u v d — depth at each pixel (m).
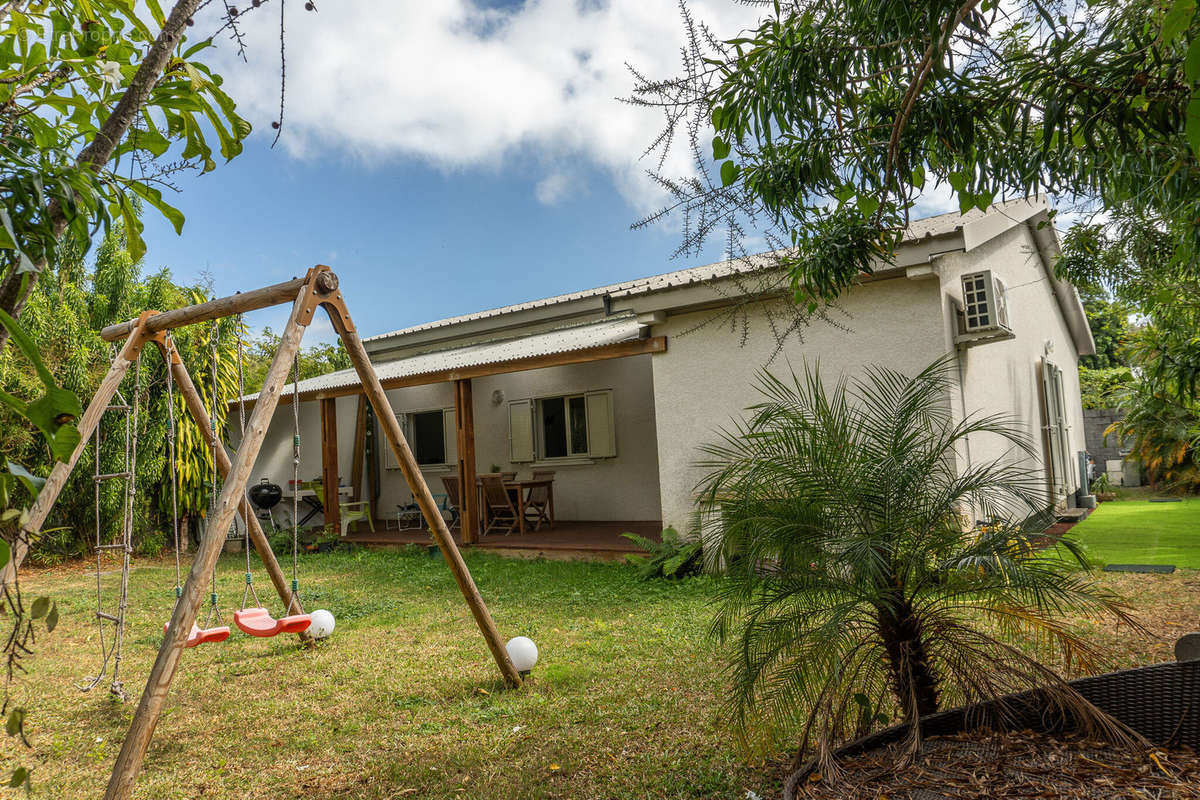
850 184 2.81
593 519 12.52
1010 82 2.38
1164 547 8.20
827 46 2.44
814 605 2.98
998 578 2.82
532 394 13.23
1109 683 2.78
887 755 2.60
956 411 7.20
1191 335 5.69
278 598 8.55
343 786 3.49
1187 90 2.17
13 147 1.34
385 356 17.33
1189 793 2.25
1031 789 2.31
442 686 4.91
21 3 1.67
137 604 8.70
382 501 14.98
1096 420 17.91
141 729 2.92
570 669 4.96
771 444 3.27
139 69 1.62
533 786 3.31
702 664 4.91
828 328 7.78
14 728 1.08
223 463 5.73
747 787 3.13
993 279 7.34
